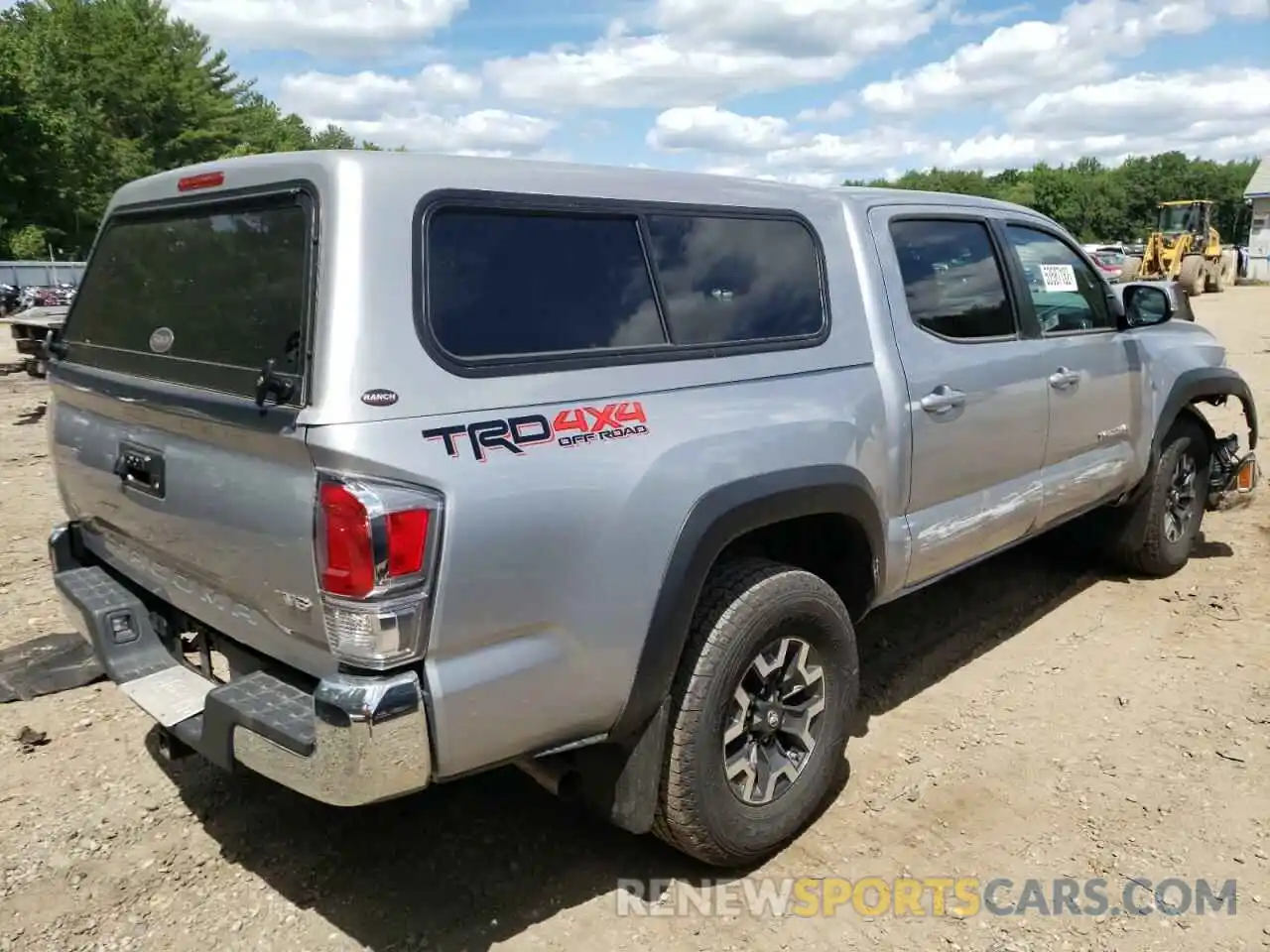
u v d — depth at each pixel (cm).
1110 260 3650
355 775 218
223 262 258
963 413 374
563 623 245
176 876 299
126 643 304
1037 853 310
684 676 274
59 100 5450
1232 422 920
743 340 301
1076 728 385
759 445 286
